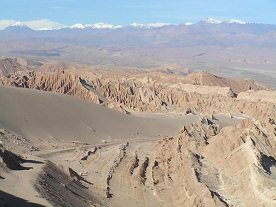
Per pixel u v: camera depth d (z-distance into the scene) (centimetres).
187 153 8694
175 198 7212
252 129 8706
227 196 6788
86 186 7312
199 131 10700
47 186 6191
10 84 15175
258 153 7506
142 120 13788
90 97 15362
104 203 6712
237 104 16562
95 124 12325
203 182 7225
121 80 18075
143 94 16662
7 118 10712
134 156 9569
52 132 11012
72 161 8975
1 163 6431
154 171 8538
